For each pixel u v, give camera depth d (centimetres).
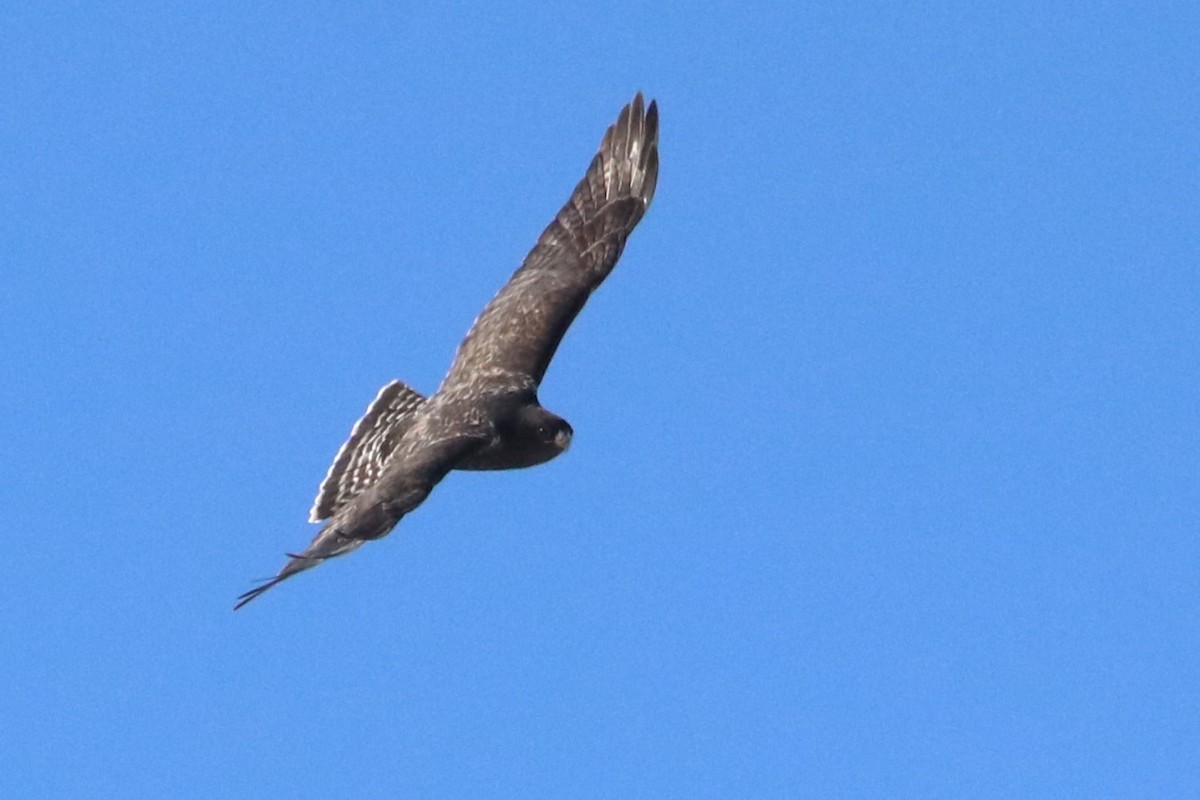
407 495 1742
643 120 2047
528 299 1978
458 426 1842
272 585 1630
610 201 2034
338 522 1719
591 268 1997
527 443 1870
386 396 1922
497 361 1922
